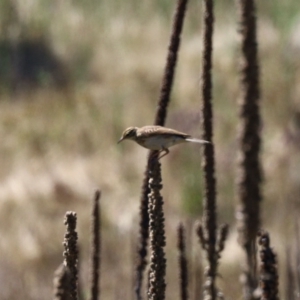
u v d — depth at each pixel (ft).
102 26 152.87
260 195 33.04
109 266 70.74
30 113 122.11
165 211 85.46
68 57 143.54
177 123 100.99
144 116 120.16
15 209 89.04
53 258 77.36
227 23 147.02
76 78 136.77
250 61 31.83
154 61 140.56
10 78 136.46
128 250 73.10
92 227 25.26
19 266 74.23
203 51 24.49
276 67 123.95
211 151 24.59
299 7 141.38
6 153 109.40
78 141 111.65
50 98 128.88
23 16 148.77
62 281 14.39
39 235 82.69
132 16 157.07
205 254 24.40
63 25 150.51
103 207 89.61
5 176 101.04
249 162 33.04
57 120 118.93
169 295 64.03
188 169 89.51
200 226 24.40
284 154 96.68
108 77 136.56
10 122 119.65
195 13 152.46
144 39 149.38
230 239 74.95
